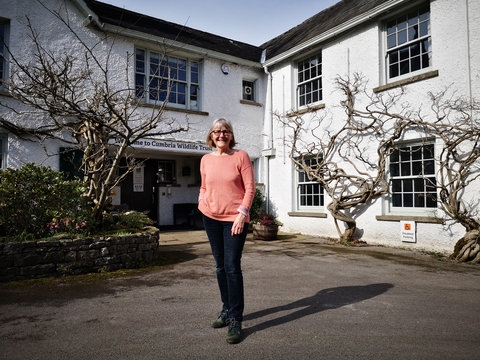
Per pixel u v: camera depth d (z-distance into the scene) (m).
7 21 7.66
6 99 7.47
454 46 6.95
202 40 11.09
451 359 2.60
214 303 3.86
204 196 3.24
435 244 7.07
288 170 10.71
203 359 2.60
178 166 11.99
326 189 9.02
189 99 10.47
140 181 11.20
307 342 2.88
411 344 2.85
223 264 3.21
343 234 8.58
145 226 6.76
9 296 4.08
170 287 4.48
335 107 9.34
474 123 6.61
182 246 7.79
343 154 9.05
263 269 5.55
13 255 4.68
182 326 3.22
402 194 7.89
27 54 7.69
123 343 2.86
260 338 2.96
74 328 3.17
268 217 9.18
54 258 4.92
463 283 4.74
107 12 9.41
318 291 4.33
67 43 8.25
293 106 10.74
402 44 7.95
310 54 10.36
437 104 7.15
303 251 7.27
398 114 7.85
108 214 6.54
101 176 6.32
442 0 7.14
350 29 8.92
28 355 2.65
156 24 10.45
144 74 9.60
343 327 3.20
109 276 5.02
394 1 7.66
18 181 5.12
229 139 3.22
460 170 6.55
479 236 6.20
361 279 4.93
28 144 7.68
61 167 8.02
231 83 11.21
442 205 6.84
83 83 8.30
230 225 3.05
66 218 5.32
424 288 4.48
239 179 3.11
